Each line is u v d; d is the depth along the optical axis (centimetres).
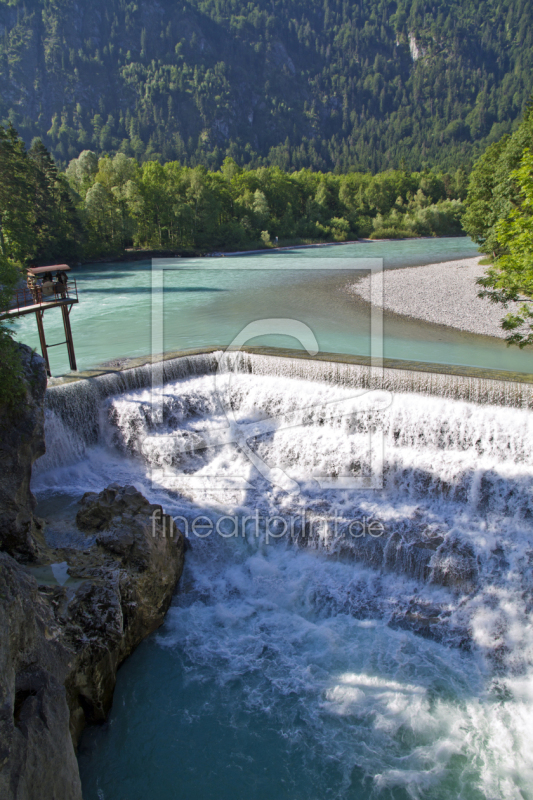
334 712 1147
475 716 1138
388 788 1002
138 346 3123
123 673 1233
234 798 990
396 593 1449
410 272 6284
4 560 970
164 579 1394
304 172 14150
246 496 1786
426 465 1792
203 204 9819
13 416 1350
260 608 1439
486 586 1412
